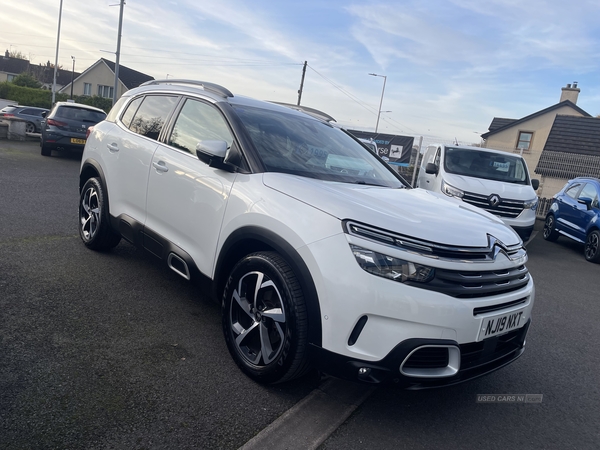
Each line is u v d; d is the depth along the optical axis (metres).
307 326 2.64
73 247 5.02
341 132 4.48
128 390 2.69
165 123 4.07
